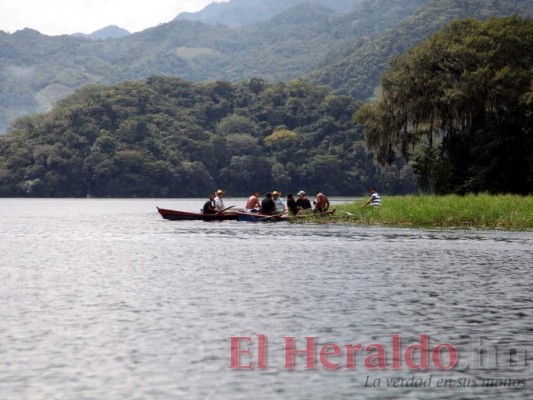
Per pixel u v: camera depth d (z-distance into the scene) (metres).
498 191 82.62
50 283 27.14
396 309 21.66
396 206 64.69
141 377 14.79
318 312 21.14
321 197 67.44
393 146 90.94
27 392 13.87
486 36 86.69
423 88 84.62
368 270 31.08
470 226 59.41
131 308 21.78
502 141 82.06
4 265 33.62
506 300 23.27
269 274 29.73
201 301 22.98
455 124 89.44
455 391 14.06
